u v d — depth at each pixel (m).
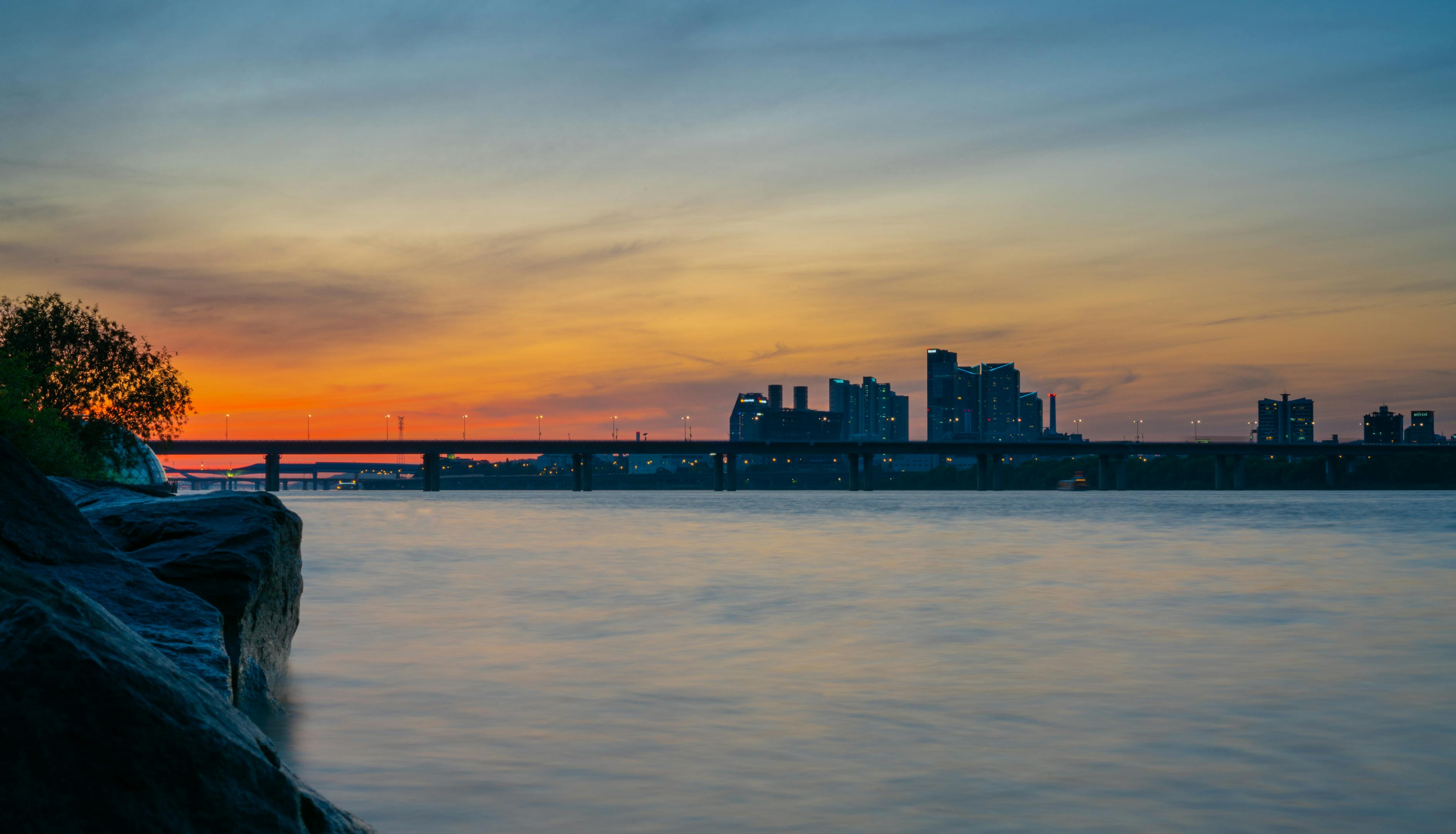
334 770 14.39
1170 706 18.69
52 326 77.25
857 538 78.38
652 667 22.77
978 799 13.29
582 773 14.31
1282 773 14.48
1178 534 84.75
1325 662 23.50
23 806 5.30
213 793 5.77
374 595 38.28
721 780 14.01
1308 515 134.25
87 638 5.84
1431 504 190.00
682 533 88.81
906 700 19.17
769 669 22.42
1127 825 12.33
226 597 16.98
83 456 57.09
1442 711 18.23
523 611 33.12
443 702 18.88
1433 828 12.26
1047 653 24.72
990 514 139.62
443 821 12.34
